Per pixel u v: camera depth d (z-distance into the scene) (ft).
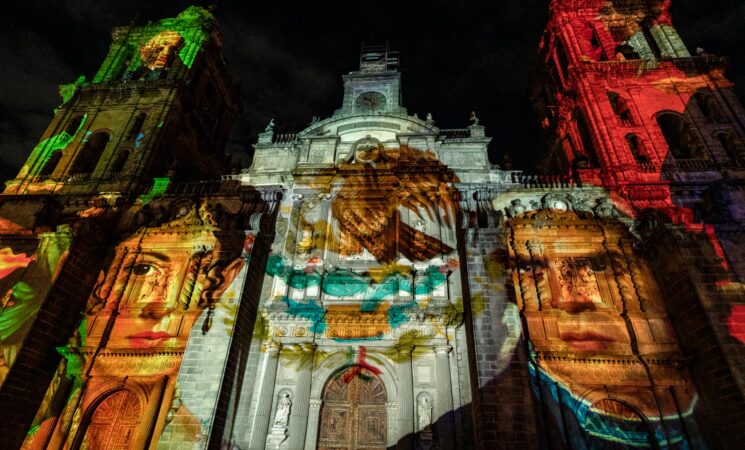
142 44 117.50
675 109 91.25
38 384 64.95
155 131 96.43
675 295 65.67
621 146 85.71
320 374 65.77
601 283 70.23
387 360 65.77
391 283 71.72
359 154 88.89
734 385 54.95
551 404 59.16
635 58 106.73
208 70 121.70
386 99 101.91
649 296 68.49
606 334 65.21
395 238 77.97
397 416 61.00
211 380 60.03
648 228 71.61
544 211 77.71
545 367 62.08
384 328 67.72
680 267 64.75
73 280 72.54
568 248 73.97
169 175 90.07
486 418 54.29
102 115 101.55
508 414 54.39
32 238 79.97
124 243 80.33
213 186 89.35
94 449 62.49
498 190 81.51
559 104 108.88
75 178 90.17
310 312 68.54
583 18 110.93
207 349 62.85
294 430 60.90
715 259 64.54
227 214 81.46
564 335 65.36
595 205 78.18
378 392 65.57
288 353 67.31
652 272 70.69
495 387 56.34
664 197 77.46
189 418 57.31
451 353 65.36
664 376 61.21
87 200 85.71
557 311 67.10
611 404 60.95
